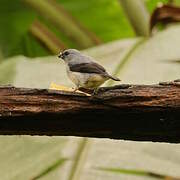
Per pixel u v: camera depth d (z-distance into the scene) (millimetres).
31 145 10688
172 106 7484
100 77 8742
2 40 16844
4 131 7859
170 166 10000
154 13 14391
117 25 16703
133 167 9836
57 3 16422
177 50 12703
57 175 9688
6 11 16297
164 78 11883
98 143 10367
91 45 16797
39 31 17328
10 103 7746
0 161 10555
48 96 7707
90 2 16328
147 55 12695
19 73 12703
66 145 10391
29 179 9859
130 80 11859
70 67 9023
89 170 9719
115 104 7535
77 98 7633
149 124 7590
